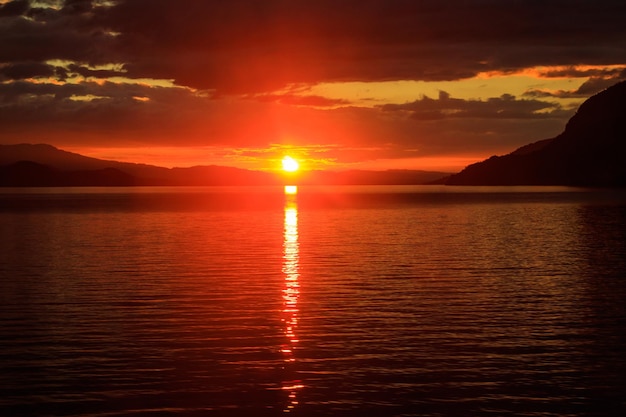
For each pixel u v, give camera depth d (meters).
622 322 23.00
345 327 22.38
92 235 63.06
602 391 16.08
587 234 60.50
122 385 16.47
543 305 25.98
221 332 21.67
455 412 14.84
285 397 15.70
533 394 15.88
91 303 26.64
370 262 39.94
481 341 20.50
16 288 30.39
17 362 18.30
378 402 15.40
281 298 27.69
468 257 42.38
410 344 20.16
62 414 14.67
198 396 15.76
